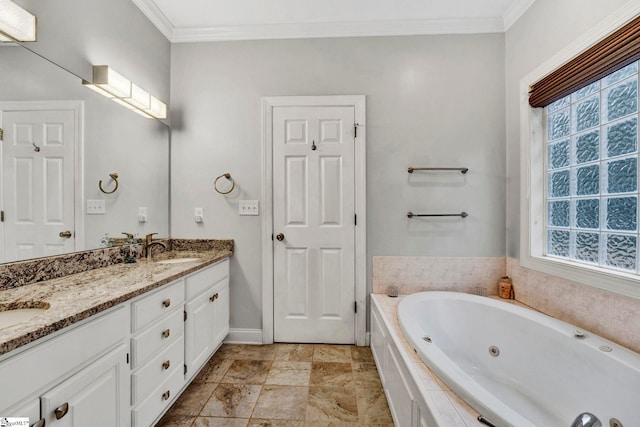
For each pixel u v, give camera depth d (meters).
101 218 1.67
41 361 0.81
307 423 1.47
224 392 1.71
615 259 1.42
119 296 1.09
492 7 2.08
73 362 0.91
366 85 2.28
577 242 1.66
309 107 2.29
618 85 1.39
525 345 1.57
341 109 2.28
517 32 2.06
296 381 1.82
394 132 2.27
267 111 2.30
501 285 2.13
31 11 1.29
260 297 2.34
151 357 1.33
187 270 1.59
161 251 2.23
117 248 1.77
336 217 2.29
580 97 1.63
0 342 0.68
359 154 2.27
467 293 2.17
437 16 2.18
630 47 1.23
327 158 2.29
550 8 1.74
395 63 2.26
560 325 1.46
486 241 2.24
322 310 2.32
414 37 2.26
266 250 2.31
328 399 1.65
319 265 2.30
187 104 2.35
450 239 2.26
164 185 2.29
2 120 1.15
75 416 0.92
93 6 1.64
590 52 1.43
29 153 1.27
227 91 2.34
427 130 2.25
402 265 2.28
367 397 1.67
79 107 1.53
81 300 1.04
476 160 2.24
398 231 2.28
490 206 2.23
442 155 2.25
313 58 2.29
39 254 1.31
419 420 1.06
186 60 2.35
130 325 1.19
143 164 2.05
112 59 1.78
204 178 2.35
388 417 1.51
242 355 2.15
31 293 1.13
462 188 2.25
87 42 1.60
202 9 2.11
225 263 2.24
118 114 1.81
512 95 2.13
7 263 1.17
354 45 2.28
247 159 2.33
